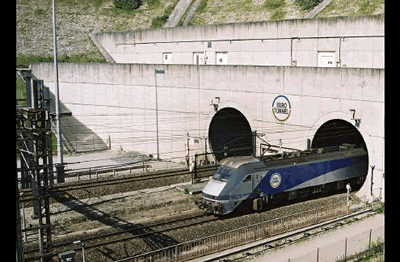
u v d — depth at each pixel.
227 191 32.06
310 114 39.31
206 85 46.31
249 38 52.88
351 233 29.17
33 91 30.62
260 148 41.00
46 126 24.67
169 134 50.22
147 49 63.19
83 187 38.00
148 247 27.03
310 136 39.44
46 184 23.66
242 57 53.62
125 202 36.31
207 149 46.94
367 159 40.16
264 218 32.09
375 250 25.92
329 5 64.25
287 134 41.00
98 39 69.50
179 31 59.03
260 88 42.31
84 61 66.00
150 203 35.69
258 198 33.53
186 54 58.78
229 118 48.50
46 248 23.95
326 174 37.28
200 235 29.09
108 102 54.31
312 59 48.06
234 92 44.25
